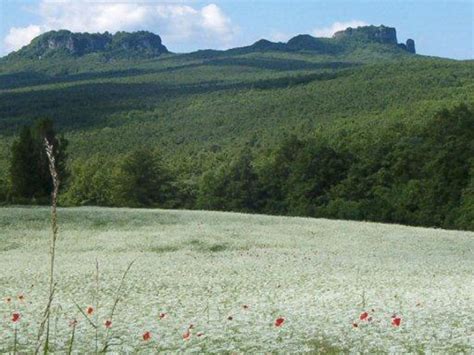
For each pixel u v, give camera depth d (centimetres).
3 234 4088
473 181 6469
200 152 14925
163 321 1392
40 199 6700
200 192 9950
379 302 1612
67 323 1384
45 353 457
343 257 3241
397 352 1065
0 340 1184
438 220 6531
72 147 16512
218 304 1689
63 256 3344
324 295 1811
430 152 7069
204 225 4581
